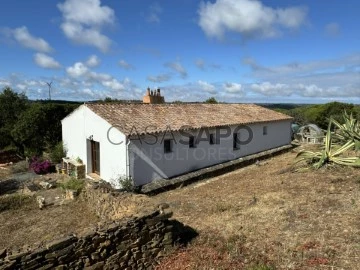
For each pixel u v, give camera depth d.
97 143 15.24
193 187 14.45
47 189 13.86
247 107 24.91
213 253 6.81
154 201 8.28
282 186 11.43
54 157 17.66
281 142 25.22
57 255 5.76
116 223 6.67
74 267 5.98
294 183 11.56
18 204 11.91
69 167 16.05
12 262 5.30
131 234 6.73
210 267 6.28
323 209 8.27
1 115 23.12
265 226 7.79
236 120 19.75
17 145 22.05
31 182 14.91
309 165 14.04
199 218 9.26
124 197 8.99
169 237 7.33
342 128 14.70
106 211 9.37
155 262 7.03
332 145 14.26
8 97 23.33
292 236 6.95
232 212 9.34
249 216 8.70
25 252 5.46
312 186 10.72
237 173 17.11
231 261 6.34
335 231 6.80
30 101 24.97
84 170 15.64
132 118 15.03
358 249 5.90
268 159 21.39
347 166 12.69
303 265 5.70
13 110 23.31
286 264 5.83
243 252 6.61
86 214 10.30
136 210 7.63
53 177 15.95
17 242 8.65
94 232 6.26
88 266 6.15
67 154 17.47
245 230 7.73
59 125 21.75
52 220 10.12
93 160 15.71
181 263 6.71
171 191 13.87
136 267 6.81
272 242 6.82
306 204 8.91
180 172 15.84
